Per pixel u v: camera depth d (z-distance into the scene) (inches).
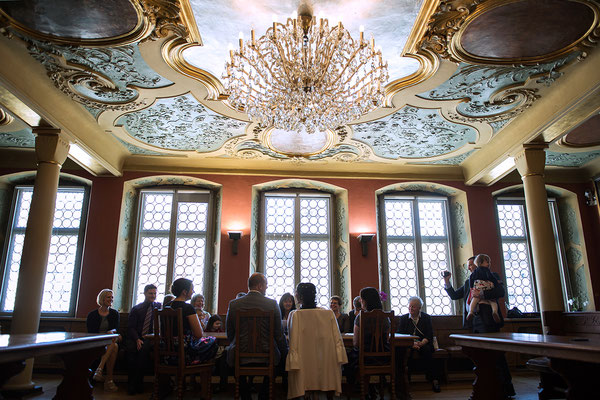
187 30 194.7
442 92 247.6
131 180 365.7
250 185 376.8
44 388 251.9
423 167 382.3
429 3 177.6
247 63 219.6
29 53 210.8
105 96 254.4
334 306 300.0
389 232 396.8
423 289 383.6
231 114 279.9
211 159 366.9
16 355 112.1
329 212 398.0
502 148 314.8
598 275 366.9
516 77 233.3
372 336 188.9
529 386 256.5
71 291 351.9
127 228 368.2
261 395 184.4
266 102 219.3
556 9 179.5
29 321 241.6
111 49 207.9
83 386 172.2
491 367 179.2
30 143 336.2
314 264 385.1
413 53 210.1
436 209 402.0
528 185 286.2
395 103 260.1
